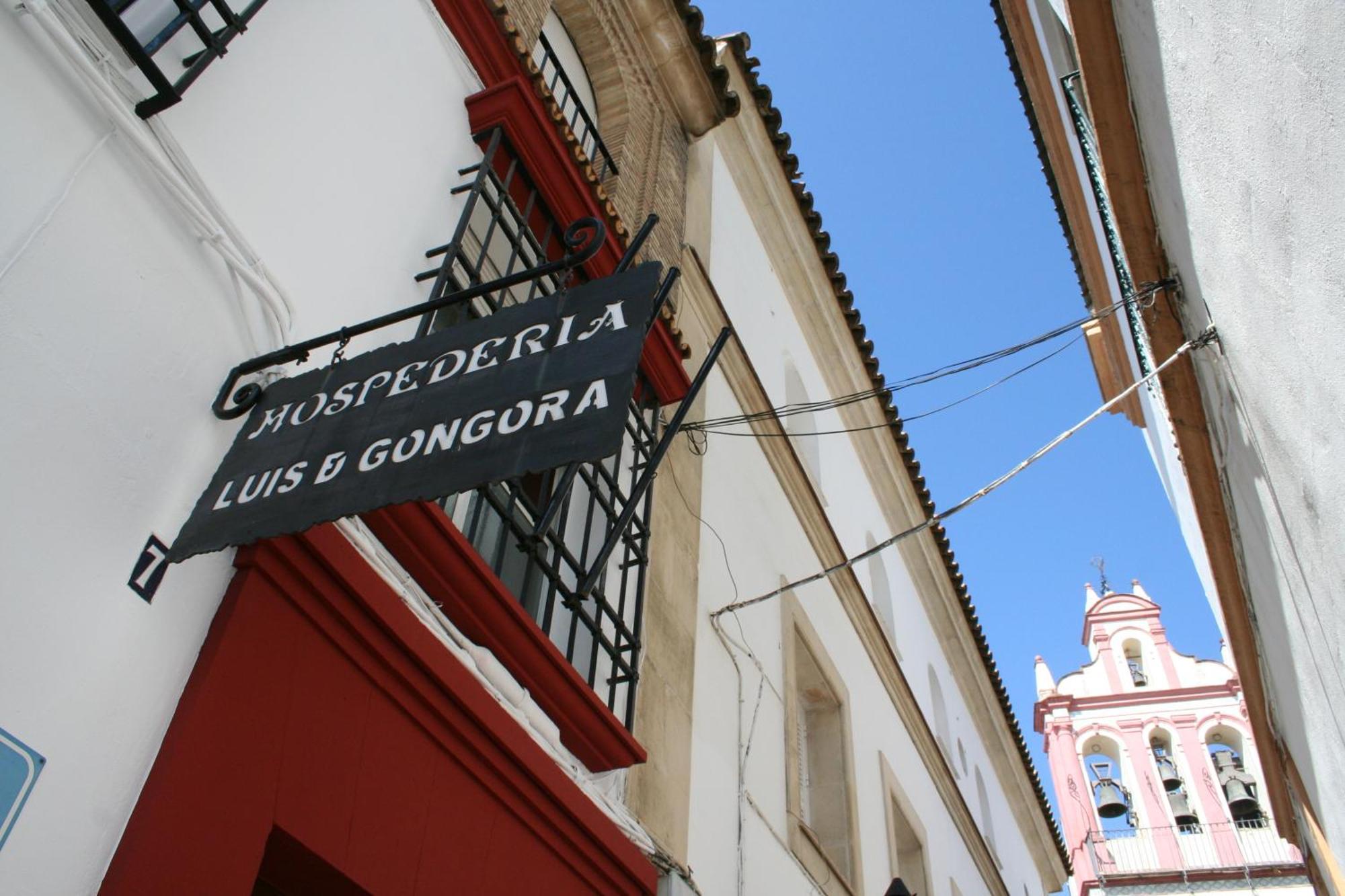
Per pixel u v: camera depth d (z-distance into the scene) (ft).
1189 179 16.39
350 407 10.29
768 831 22.63
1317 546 15.64
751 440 30.22
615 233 20.26
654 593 20.98
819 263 41.04
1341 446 12.71
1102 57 18.31
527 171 18.57
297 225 13.01
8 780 8.18
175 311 10.86
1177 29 14.56
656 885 16.89
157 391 10.43
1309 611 18.02
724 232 34.40
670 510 23.03
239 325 11.62
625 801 17.30
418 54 17.31
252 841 9.82
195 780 9.46
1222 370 18.45
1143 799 75.05
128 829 8.93
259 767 10.15
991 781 54.65
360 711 11.62
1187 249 18.30
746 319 33.63
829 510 37.14
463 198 16.97
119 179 10.55
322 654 11.35
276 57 13.58
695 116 32.99
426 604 13.32
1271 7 10.71
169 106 10.89
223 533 9.75
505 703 14.19
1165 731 78.79
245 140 12.55
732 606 23.95
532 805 14.17
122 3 10.66
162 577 9.95
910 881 34.58
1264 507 18.71
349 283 13.57
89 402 9.71
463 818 12.82
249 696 10.27
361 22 15.89
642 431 20.72
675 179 30.48
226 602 10.53
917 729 38.91
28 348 9.28
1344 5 9.01
